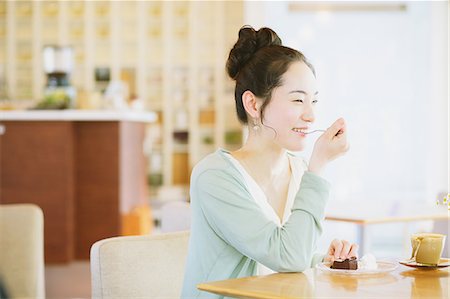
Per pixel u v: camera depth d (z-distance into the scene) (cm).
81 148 636
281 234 177
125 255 197
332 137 182
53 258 622
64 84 653
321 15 798
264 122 189
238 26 869
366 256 189
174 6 870
